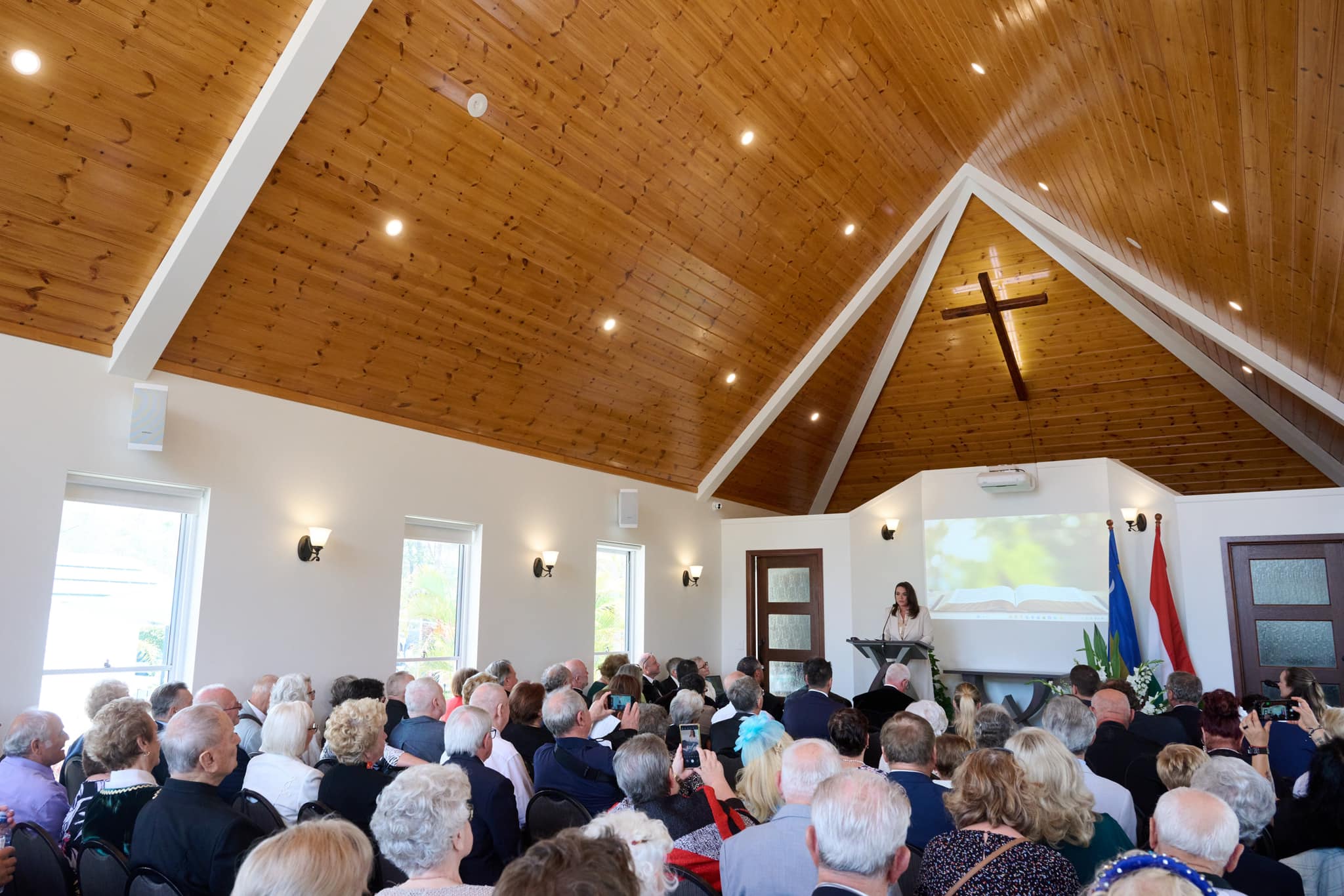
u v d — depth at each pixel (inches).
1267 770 144.9
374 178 210.1
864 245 338.0
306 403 244.2
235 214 188.4
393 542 264.2
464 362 270.7
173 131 177.0
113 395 201.2
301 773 125.0
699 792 119.4
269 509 231.8
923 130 302.0
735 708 183.2
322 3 168.7
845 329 366.6
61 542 197.2
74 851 112.6
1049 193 302.7
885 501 388.8
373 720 119.6
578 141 234.8
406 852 76.5
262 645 227.1
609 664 244.5
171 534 217.2
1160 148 210.5
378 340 246.1
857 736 133.9
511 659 300.4
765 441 407.2
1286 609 308.3
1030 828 84.0
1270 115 163.9
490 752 129.0
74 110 166.2
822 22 245.1
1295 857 104.2
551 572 320.5
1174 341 351.3
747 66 244.7
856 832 69.1
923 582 370.6
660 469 382.0
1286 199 191.3
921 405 419.8
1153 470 402.3
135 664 207.8
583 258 266.4
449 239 234.7
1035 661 342.6
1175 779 115.0
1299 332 260.8
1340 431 320.5
